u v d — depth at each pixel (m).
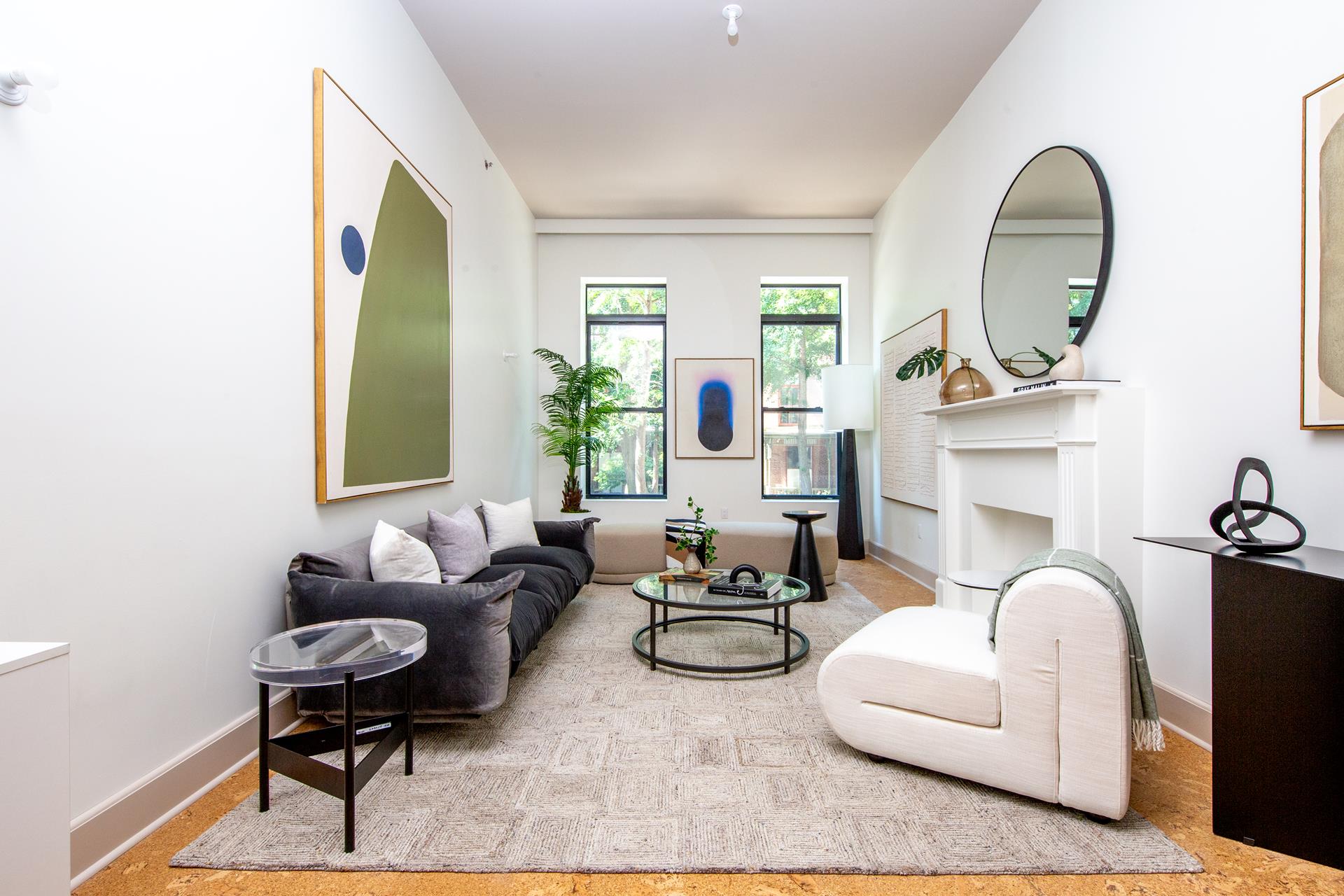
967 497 3.43
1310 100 1.70
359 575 2.20
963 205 4.04
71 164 1.41
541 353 5.82
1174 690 2.22
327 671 1.48
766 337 6.39
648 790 1.79
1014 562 3.31
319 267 2.33
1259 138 1.90
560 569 3.38
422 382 3.28
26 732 0.94
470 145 4.17
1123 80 2.50
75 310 1.42
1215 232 2.06
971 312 3.92
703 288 6.25
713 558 3.29
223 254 1.87
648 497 6.33
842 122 4.30
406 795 1.76
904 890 1.39
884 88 3.88
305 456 2.28
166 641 1.67
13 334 1.29
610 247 6.25
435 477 3.46
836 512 6.27
